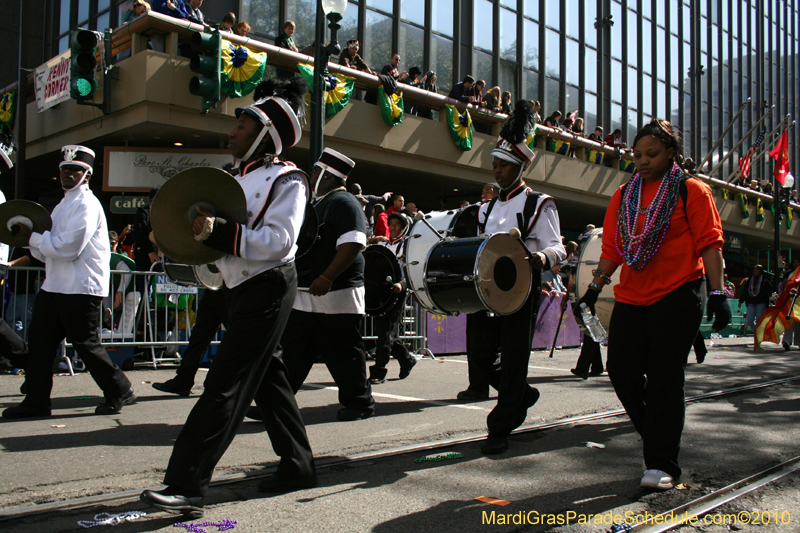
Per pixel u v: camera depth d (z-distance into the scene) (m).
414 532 2.58
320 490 3.08
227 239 2.55
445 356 9.77
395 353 6.91
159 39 11.21
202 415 2.59
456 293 3.90
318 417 4.79
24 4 11.08
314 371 7.55
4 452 3.63
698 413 5.14
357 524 2.65
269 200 2.73
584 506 2.91
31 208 4.69
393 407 5.23
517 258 3.95
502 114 15.84
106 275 4.73
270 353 2.76
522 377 3.90
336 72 12.53
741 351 11.42
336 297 4.54
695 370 8.07
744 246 26.14
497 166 4.29
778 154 22.47
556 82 20.64
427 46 17.23
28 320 7.41
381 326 6.66
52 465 3.38
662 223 3.15
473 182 15.77
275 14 14.09
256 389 2.74
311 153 8.08
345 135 13.00
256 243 2.59
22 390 5.31
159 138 11.87
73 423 4.41
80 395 5.58
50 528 2.55
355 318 4.68
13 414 4.55
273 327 2.70
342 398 4.73
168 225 2.58
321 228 4.48
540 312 11.02
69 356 7.26
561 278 11.66
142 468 3.35
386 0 16.34
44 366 4.61
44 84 12.76
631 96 23.31
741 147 28.72
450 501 2.95
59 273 4.57
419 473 3.38
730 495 3.12
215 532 2.53
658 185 3.26
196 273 3.63
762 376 7.51
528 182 16.64
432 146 14.47
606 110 22.36
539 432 4.39
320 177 4.54
